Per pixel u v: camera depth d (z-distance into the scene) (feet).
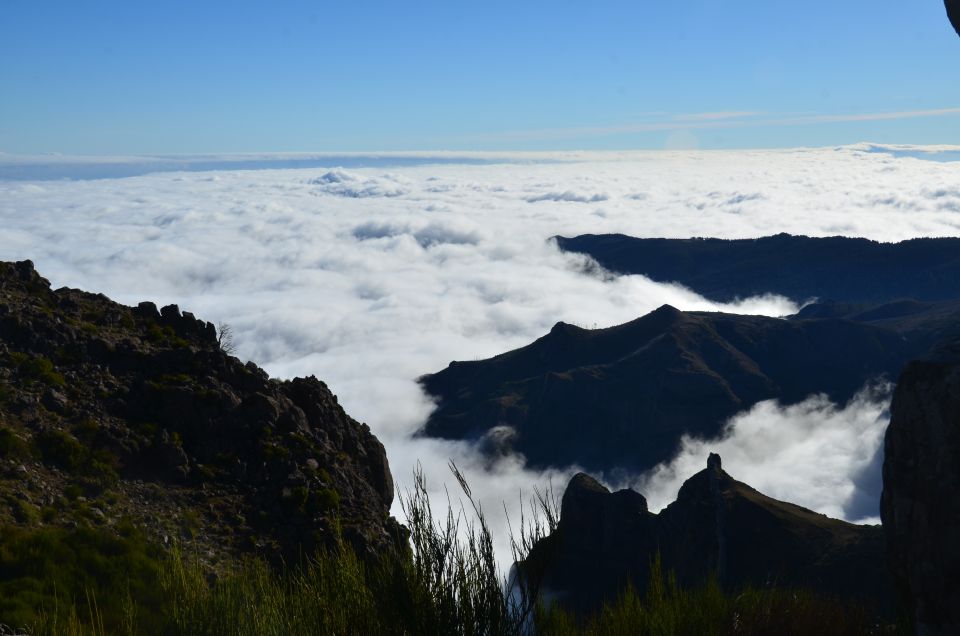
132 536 44.50
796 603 30.14
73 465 49.85
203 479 53.16
